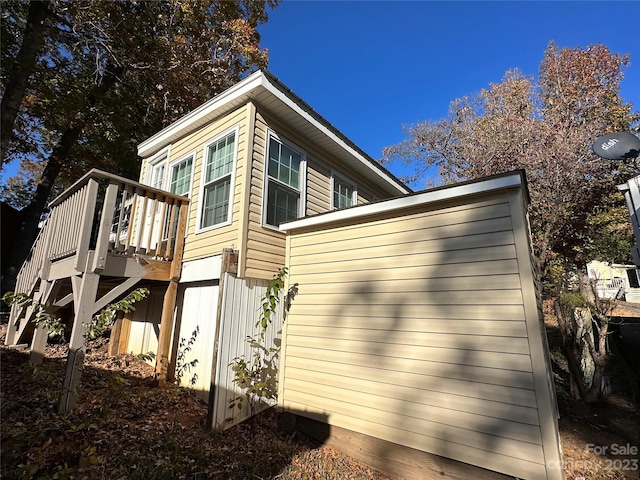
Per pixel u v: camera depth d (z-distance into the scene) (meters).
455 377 2.94
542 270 7.55
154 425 3.67
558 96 10.62
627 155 4.55
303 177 6.17
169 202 5.20
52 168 10.81
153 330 6.01
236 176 5.05
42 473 2.57
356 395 3.53
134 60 9.81
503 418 2.65
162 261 5.02
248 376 4.24
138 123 11.63
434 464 2.93
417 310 3.29
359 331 3.66
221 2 11.67
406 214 3.55
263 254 5.02
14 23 8.27
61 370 4.52
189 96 11.02
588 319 5.11
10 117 7.58
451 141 13.58
